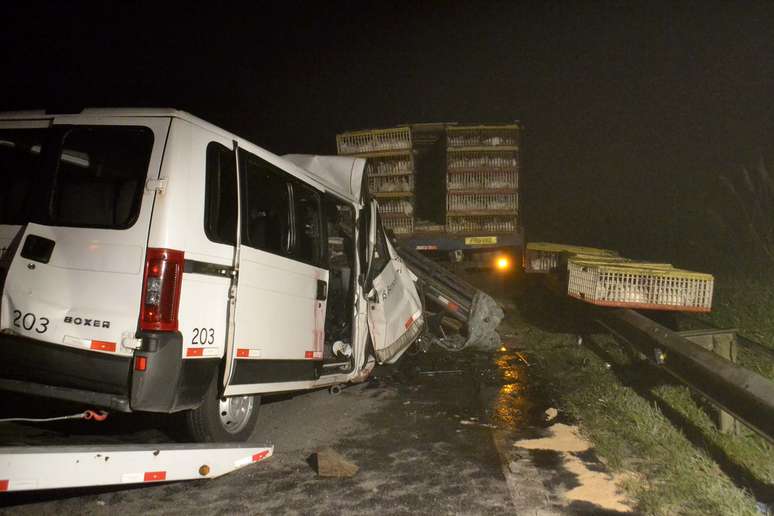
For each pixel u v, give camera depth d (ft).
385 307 22.47
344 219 22.84
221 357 14.06
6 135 13.98
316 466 15.35
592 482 14.24
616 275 23.48
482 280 47.32
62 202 13.21
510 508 13.00
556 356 26.66
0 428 13.70
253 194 15.78
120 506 13.14
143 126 13.29
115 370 12.44
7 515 12.63
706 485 13.74
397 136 45.75
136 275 12.57
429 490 13.94
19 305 12.66
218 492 13.87
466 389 22.57
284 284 16.65
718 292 31.32
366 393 22.29
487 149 45.11
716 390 15.15
